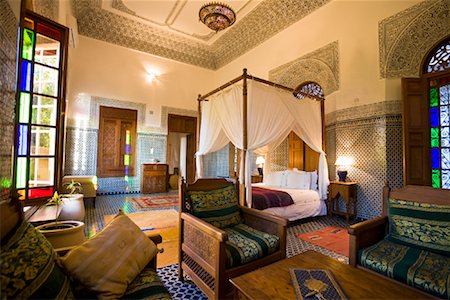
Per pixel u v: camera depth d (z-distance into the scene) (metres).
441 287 1.39
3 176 1.59
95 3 5.61
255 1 5.47
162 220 4.17
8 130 1.67
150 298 1.23
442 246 1.80
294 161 5.59
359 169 4.37
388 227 2.19
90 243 1.30
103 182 6.54
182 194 2.27
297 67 5.60
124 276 1.27
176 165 9.58
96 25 6.30
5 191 1.64
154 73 7.39
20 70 1.98
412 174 3.73
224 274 1.69
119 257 1.32
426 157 3.72
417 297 1.24
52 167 2.52
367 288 1.31
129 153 6.93
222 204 2.37
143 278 1.41
